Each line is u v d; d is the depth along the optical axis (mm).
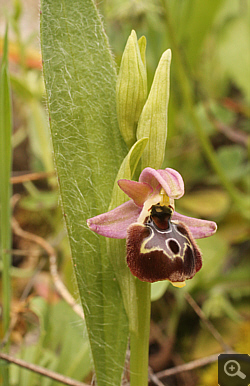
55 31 176
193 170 329
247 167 314
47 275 287
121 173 170
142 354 178
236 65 354
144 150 173
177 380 232
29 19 376
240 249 288
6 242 195
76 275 177
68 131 177
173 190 165
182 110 346
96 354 181
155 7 261
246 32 355
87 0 178
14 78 272
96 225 167
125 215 169
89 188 178
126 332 182
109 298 180
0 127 185
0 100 183
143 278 163
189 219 172
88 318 179
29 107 312
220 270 279
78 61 177
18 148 377
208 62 376
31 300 218
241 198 267
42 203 292
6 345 199
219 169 257
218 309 248
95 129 178
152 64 309
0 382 208
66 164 177
